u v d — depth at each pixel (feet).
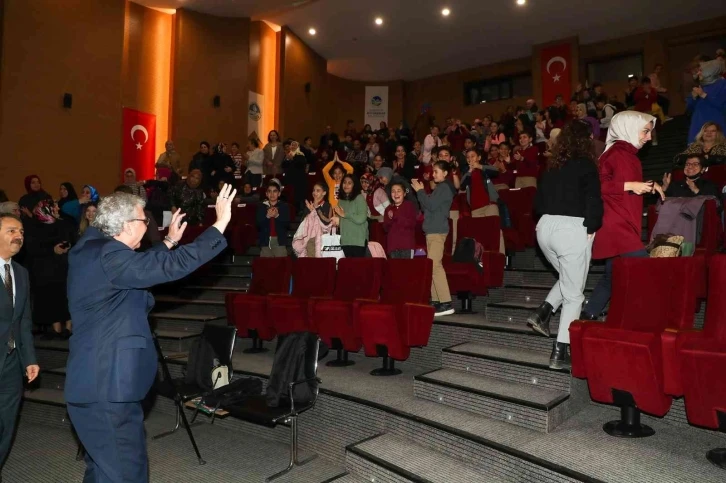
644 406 8.66
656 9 41.83
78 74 33.96
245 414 11.16
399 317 13.15
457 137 36.01
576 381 10.35
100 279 7.50
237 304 17.10
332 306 14.39
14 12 30.14
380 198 20.16
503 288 16.21
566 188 10.12
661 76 44.68
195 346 13.78
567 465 8.02
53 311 19.13
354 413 11.66
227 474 11.57
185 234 24.36
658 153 26.96
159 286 22.03
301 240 18.26
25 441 14.40
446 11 42.55
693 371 7.77
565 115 32.76
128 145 37.37
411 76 57.31
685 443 8.87
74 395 7.34
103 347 7.41
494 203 19.45
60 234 19.47
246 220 26.53
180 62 40.09
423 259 13.96
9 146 29.78
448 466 9.31
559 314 12.46
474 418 10.30
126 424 7.48
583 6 41.50
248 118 43.04
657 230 13.12
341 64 53.98
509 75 52.85
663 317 9.03
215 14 42.11
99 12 35.55
